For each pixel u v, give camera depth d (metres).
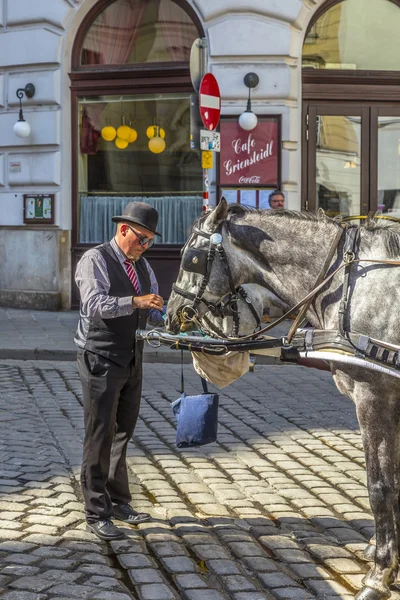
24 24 14.61
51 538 4.87
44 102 14.52
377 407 4.08
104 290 4.99
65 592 4.14
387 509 4.10
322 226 4.37
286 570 4.57
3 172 14.98
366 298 4.08
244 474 6.27
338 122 14.17
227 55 13.48
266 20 13.41
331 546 4.89
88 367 4.97
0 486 5.80
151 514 5.39
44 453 6.63
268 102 13.50
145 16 14.46
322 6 13.96
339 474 6.32
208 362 4.98
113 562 4.61
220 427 7.63
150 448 6.89
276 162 13.51
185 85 14.31
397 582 4.37
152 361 10.80
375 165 14.23
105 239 14.82
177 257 14.32
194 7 13.84
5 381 9.48
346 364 4.15
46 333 12.20
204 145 10.62
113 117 14.69
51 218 14.57
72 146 14.73
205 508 5.53
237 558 4.71
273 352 4.65
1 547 4.71
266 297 4.66
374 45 14.20
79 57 14.66
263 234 4.45
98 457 4.95
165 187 14.61
